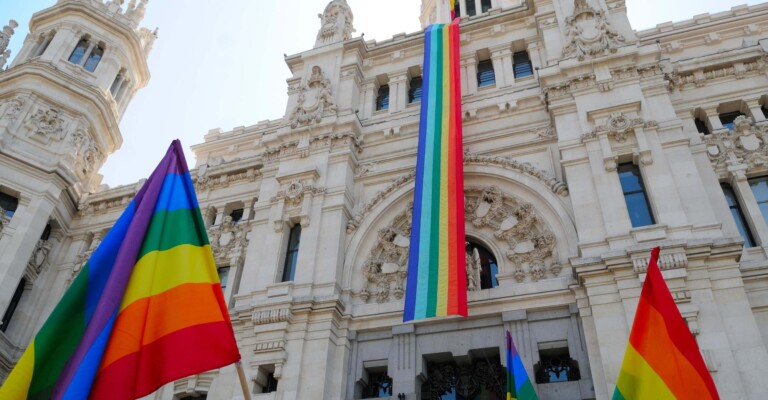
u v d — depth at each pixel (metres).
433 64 29.52
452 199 23.77
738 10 30.30
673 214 20.88
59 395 12.45
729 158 24.20
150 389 13.53
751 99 25.70
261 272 25.59
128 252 14.91
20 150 33.03
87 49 39.56
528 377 18.75
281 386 21.55
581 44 27.06
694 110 26.22
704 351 17.50
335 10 36.81
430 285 21.59
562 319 21.16
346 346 22.91
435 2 52.59
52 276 32.62
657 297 15.80
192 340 14.19
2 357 27.83
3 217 31.05
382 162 28.72
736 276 18.84
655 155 22.73
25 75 35.59
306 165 28.72
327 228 26.09
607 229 21.20
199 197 33.56
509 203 25.34
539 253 23.09
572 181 23.23
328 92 31.38
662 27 31.05
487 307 22.08
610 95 25.06
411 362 21.83
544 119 27.06
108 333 13.54
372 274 24.97
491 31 31.92
